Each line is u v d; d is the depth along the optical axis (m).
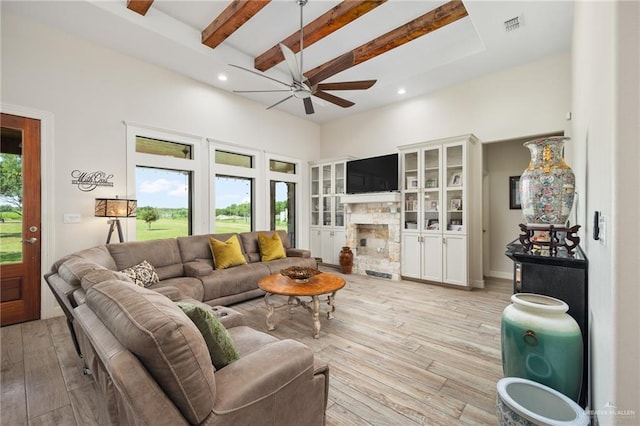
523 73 4.12
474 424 1.62
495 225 5.18
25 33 3.08
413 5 3.23
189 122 4.49
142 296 1.09
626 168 0.91
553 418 1.39
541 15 3.03
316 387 1.36
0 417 1.67
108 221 3.55
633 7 0.90
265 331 2.88
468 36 3.85
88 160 3.51
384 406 1.77
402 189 5.07
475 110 4.56
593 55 1.56
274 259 4.53
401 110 5.48
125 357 0.89
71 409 1.74
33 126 3.14
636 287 0.90
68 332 2.80
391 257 5.12
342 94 5.16
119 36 3.42
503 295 4.09
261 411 1.09
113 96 3.71
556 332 1.51
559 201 1.94
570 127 3.78
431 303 3.73
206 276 3.44
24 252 3.08
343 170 6.11
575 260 1.74
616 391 0.92
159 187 4.24
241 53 4.21
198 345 0.94
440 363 2.27
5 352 2.41
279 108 5.87
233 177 5.22
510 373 1.67
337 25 3.34
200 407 0.92
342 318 3.21
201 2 3.23
